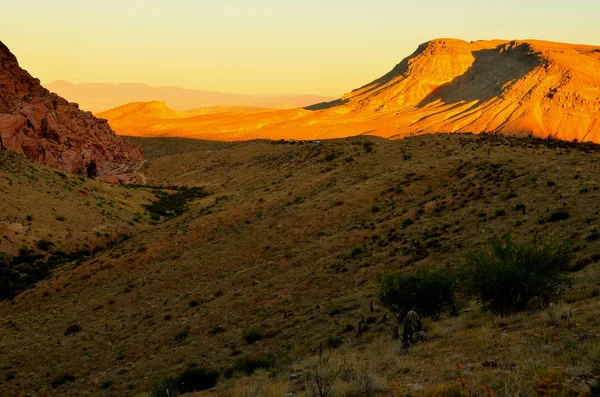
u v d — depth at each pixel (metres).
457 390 9.27
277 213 60.56
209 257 52.16
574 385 8.70
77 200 89.25
